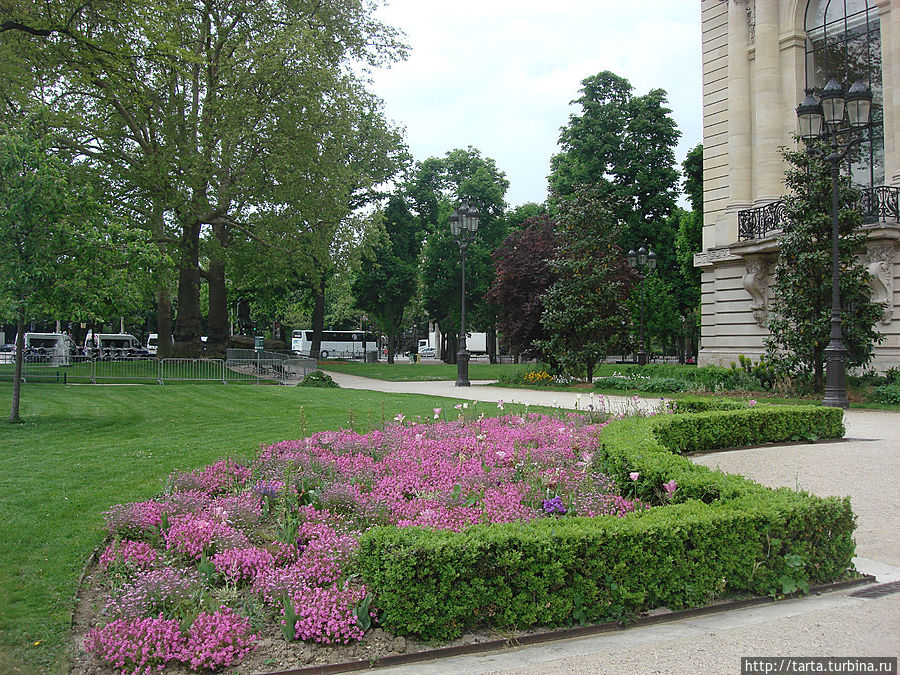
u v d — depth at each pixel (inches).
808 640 160.7
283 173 1085.8
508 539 176.4
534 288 1109.1
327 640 165.0
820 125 680.4
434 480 297.0
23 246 483.5
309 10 1175.6
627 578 182.4
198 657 154.1
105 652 154.9
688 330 1947.6
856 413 599.8
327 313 3267.7
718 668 145.9
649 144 1707.7
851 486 320.5
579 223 989.8
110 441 436.8
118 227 529.7
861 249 797.2
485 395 840.9
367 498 262.1
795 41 932.6
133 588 183.3
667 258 1732.3
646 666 148.8
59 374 1026.7
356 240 1291.8
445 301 1983.3
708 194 1070.4
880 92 860.0
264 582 186.7
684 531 189.6
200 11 1074.7
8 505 273.6
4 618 174.9
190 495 265.6
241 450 396.8
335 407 650.2
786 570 200.2
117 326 2684.5
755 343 956.0
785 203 732.7
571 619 178.7
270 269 1267.2
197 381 1114.7
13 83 770.2
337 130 1138.0
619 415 526.3
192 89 1114.7
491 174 2005.4
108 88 906.7
